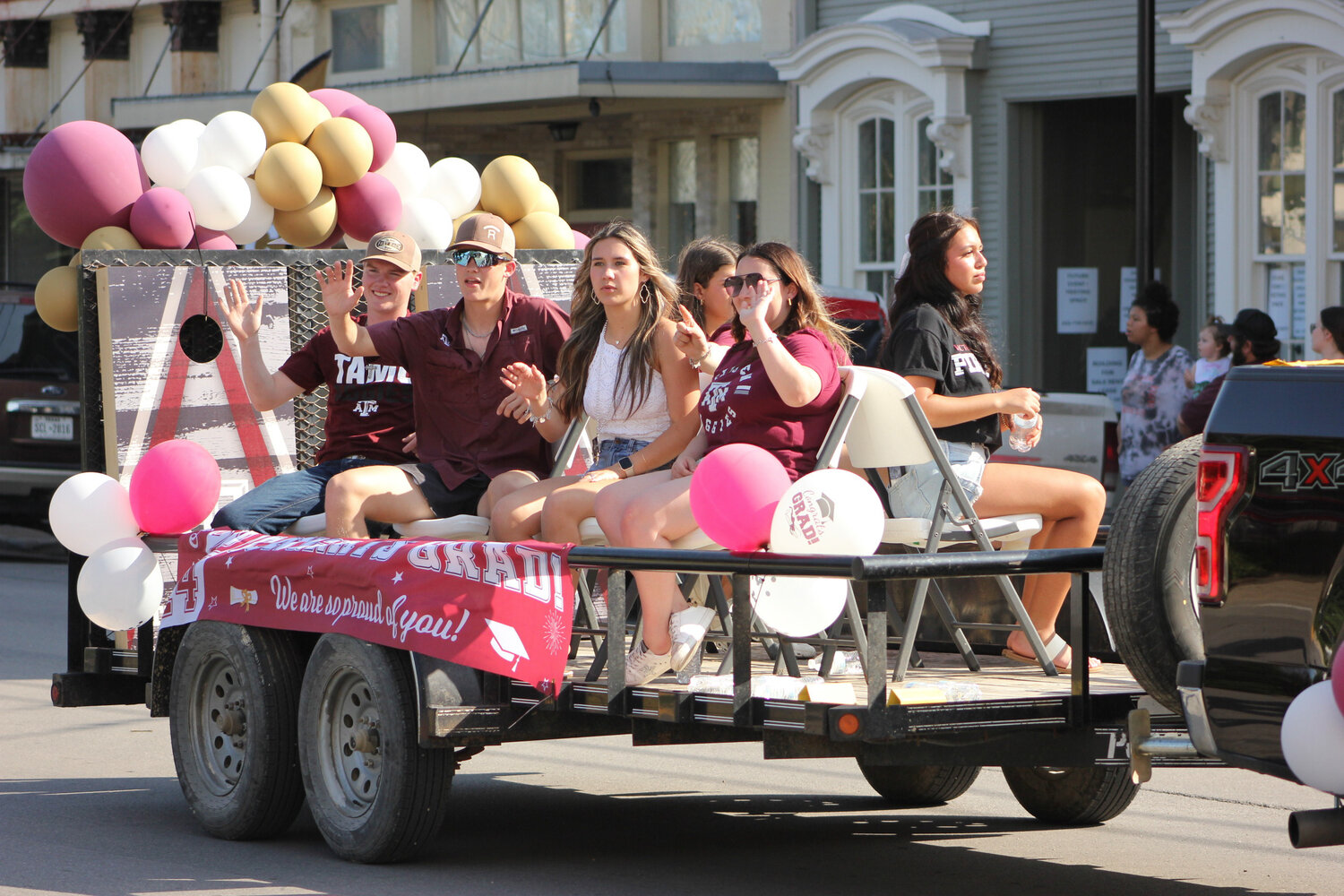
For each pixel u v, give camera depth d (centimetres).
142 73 6247
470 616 1392
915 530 1468
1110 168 3900
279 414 1883
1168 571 1230
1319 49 3266
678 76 4300
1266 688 1118
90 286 1798
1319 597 1090
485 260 1667
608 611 1366
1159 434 2728
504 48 5022
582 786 1852
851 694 1265
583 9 4847
